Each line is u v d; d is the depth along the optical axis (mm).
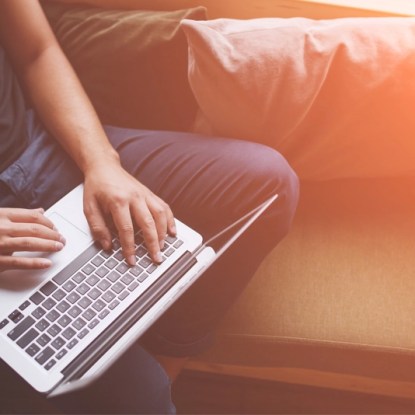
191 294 1021
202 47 962
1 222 898
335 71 997
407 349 1021
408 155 1090
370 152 1087
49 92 1069
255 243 997
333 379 1240
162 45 1072
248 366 1225
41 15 1090
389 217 1159
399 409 1339
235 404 1368
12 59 1103
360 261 1104
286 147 1096
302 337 1039
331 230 1146
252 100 1005
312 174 1148
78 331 837
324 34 998
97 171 990
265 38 991
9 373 956
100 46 1105
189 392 1382
